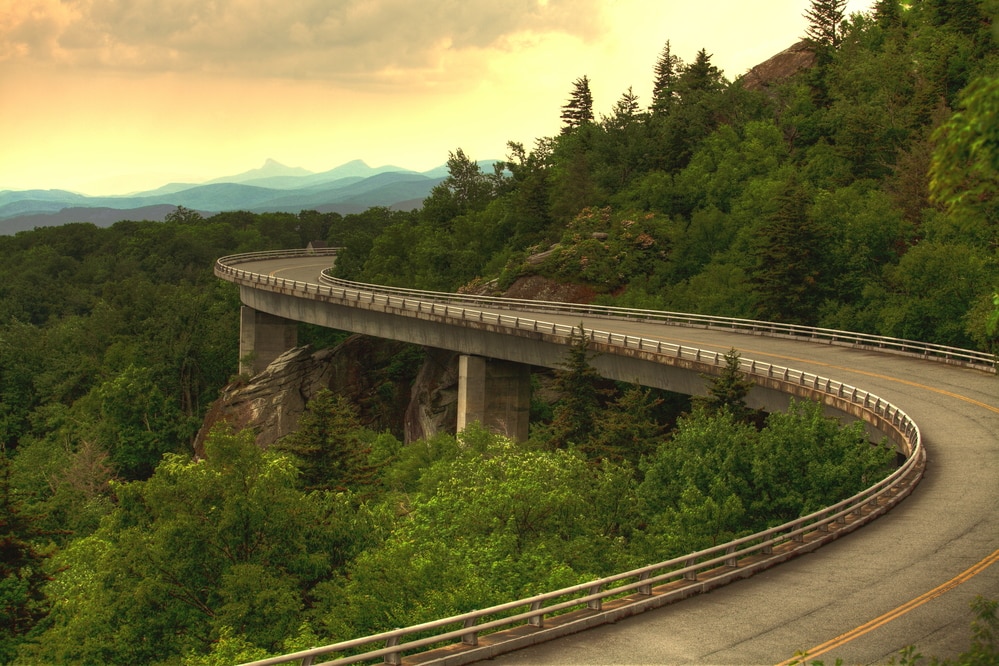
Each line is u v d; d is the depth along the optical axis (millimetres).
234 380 93000
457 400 76938
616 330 65875
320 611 23906
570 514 30422
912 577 22219
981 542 24656
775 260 70625
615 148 117250
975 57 97625
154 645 24703
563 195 105688
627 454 45344
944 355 55375
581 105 149875
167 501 25344
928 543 24844
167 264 170375
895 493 29844
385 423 87812
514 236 111375
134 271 168125
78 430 83875
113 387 84938
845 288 70062
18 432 95438
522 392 69625
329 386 89125
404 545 24391
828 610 20297
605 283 85938
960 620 19328
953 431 37062
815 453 30984
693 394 51219
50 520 57250
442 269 111938
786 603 20906
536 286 87562
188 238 178250
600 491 32812
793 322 69000
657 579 21453
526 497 29719
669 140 111250
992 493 29297
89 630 24844
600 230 93750
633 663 17672
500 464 33500
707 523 28578
